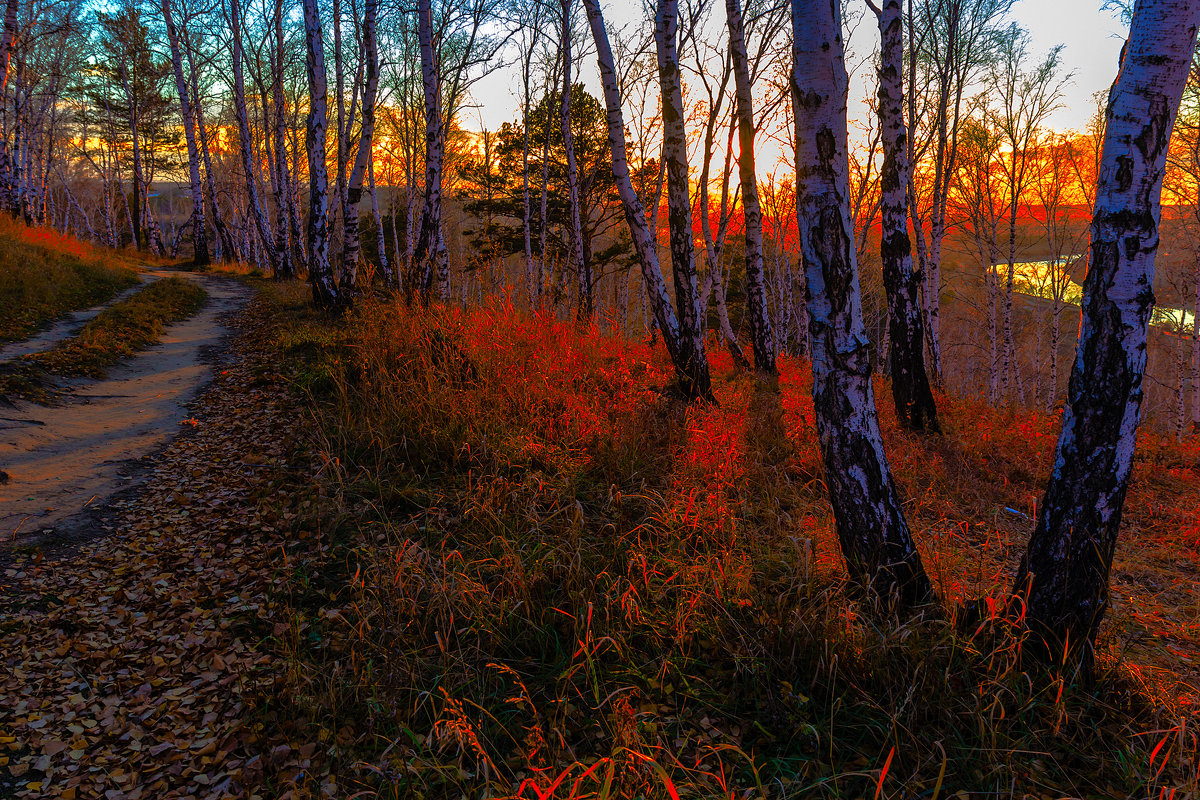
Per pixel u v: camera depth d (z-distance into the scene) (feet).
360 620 12.55
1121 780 9.01
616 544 14.42
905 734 9.52
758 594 12.89
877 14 27.89
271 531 16.48
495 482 17.53
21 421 23.26
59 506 17.67
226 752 9.73
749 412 27.14
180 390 29.99
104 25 90.89
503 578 13.16
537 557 14.20
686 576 12.98
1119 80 9.55
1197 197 51.57
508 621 12.25
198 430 24.75
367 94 44.09
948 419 31.83
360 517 16.88
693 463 19.61
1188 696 10.49
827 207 11.44
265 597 13.75
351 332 36.52
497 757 9.49
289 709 10.52
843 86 11.20
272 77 88.02
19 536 15.84
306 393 27.14
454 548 15.34
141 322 42.37
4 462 19.92
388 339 29.48
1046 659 10.69
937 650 10.80
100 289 52.29
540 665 11.43
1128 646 12.06
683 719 10.12
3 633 12.25
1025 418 33.37
